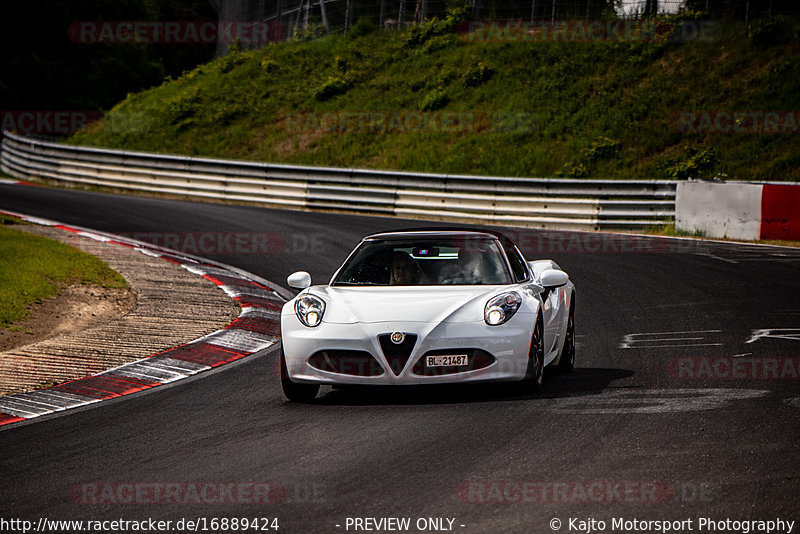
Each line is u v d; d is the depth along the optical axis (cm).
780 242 6581
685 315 3912
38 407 2600
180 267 5388
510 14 13162
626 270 5338
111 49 19150
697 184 7094
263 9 16338
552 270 2838
